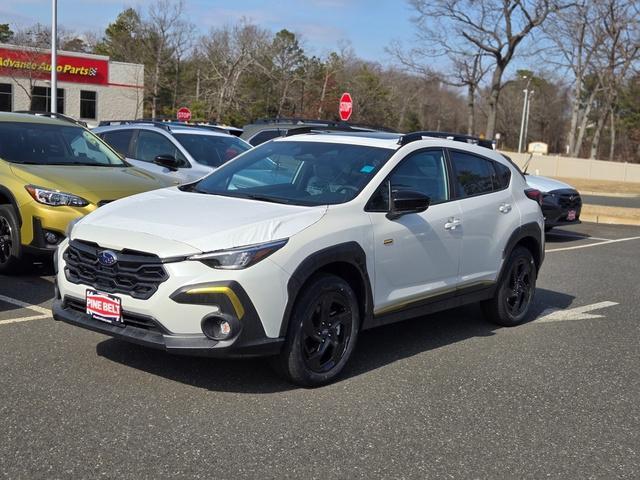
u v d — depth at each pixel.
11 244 7.57
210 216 4.92
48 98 46.31
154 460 3.82
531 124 91.69
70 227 5.19
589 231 15.73
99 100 47.72
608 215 17.78
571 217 13.45
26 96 45.53
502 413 4.80
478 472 3.92
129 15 66.38
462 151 6.52
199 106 47.94
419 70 32.28
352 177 5.57
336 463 3.92
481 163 6.74
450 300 6.20
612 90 49.25
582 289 9.20
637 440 4.48
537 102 89.06
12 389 4.69
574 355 6.22
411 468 3.92
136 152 10.69
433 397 5.01
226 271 4.45
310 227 4.89
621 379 5.64
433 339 6.51
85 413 4.38
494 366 5.80
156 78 53.72
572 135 50.16
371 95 56.38
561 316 7.68
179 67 58.00
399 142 5.93
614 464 4.12
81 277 4.88
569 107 91.06
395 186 5.65
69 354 5.41
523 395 5.16
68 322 4.93
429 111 78.56
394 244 5.46
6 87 44.94
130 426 4.22
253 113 50.81
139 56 60.69
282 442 4.13
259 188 5.72
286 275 4.64
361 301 5.32
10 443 3.93
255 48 50.84
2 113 8.87
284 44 52.78
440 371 5.59
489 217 6.53
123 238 4.69
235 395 4.80
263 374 5.21
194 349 4.44
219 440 4.11
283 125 13.09
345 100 16.00
